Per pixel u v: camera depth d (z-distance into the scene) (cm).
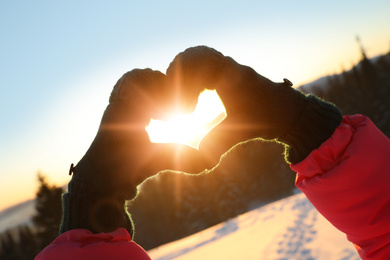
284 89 45
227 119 43
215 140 42
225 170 3666
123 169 42
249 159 3788
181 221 3566
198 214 3544
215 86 43
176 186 3653
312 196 47
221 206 3509
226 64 44
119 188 42
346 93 3450
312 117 45
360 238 45
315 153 45
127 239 42
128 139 42
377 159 43
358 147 43
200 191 3588
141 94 42
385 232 44
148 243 3559
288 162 48
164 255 1208
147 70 43
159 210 3628
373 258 45
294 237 534
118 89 43
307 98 47
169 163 41
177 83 43
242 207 3522
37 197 1584
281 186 3722
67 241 40
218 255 713
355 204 44
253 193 3738
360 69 3491
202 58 43
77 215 41
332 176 43
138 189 44
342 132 45
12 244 2164
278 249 500
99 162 42
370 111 3219
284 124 44
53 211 1573
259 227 867
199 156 41
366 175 43
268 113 44
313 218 625
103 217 42
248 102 43
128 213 45
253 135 44
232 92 43
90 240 40
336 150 44
